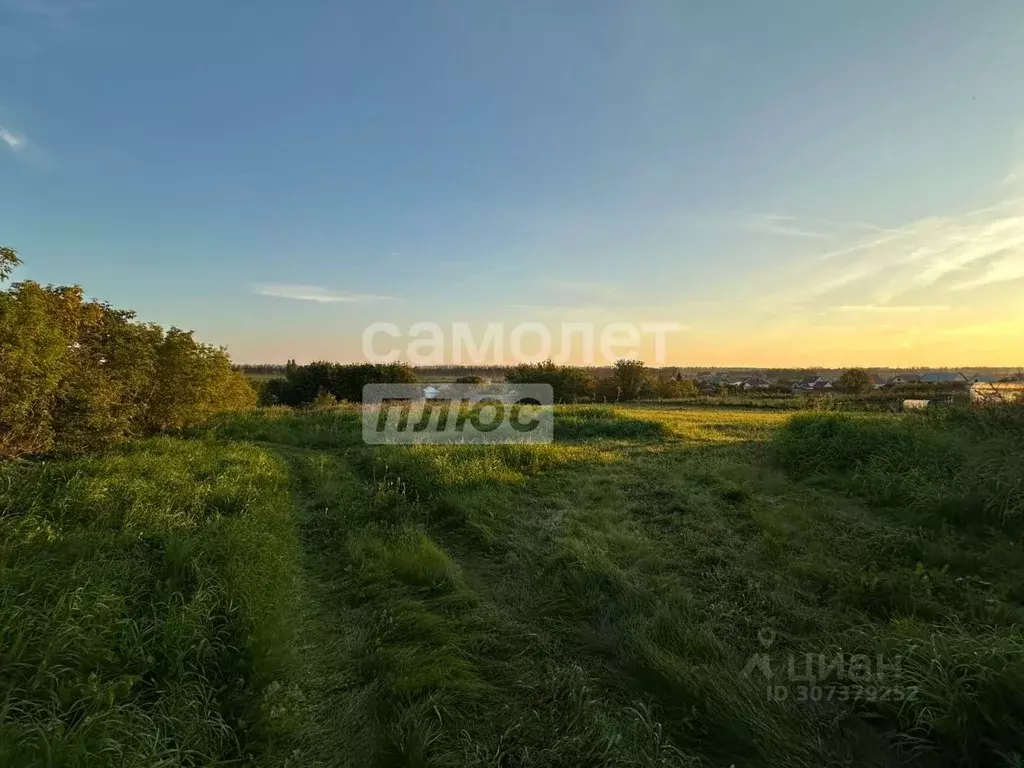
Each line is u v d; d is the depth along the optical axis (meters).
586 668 2.93
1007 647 2.42
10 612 2.62
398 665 2.88
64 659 2.45
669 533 5.04
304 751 2.33
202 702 2.50
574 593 3.79
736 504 5.89
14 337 5.45
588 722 2.40
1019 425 5.90
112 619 2.80
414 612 3.47
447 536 5.31
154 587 3.38
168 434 11.76
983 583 3.46
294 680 2.77
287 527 5.28
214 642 2.94
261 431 12.80
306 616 3.59
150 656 2.66
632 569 4.08
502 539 5.02
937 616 3.14
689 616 3.27
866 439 7.16
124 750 2.04
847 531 4.74
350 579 4.19
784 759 2.15
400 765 2.21
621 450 9.88
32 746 1.90
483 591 3.99
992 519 4.43
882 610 3.25
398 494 6.52
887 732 2.22
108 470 6.26
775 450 8.08
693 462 8.41
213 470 7.21
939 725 2.11
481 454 8.79
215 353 14.27
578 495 6.56
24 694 2.21
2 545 3.64
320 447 11.52
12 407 5.65
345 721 2.53
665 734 2.34
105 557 3.65
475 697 2.64
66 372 6.68
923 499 5.02
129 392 8.77
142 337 9.41
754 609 3.42
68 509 4.66
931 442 6.23
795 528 4.84
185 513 5.06
